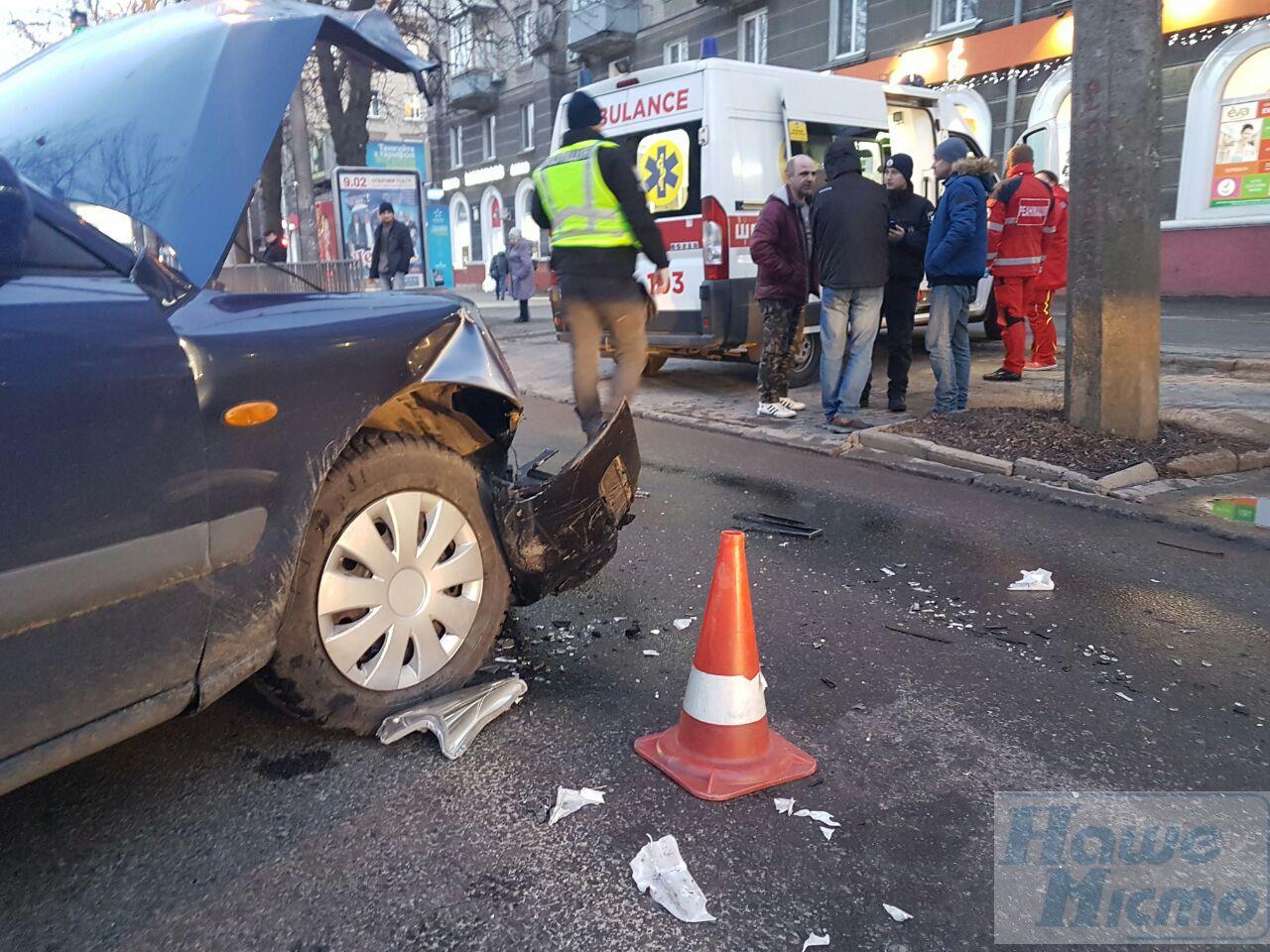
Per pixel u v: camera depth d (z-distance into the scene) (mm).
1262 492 5344
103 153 2412
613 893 2223
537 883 2260
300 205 15695
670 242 8398
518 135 30688
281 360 2416
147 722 2199
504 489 3133
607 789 2633
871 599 4035
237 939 2082
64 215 2207
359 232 16672
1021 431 6277
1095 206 5844
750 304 8188
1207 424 6547
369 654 2848
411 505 2814
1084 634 3680
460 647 3016
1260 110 14445
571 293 4781
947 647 3574
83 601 2025
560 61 27875
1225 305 14086
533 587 3246
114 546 2068
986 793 2631
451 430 3262
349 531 2676
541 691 3195
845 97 8820
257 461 2354
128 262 2252
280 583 2434
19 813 2527
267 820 2492
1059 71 16109
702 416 7723
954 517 5137
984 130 17359
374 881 2268
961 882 2273
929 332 6941
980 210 6562
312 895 2217
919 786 2660
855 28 19609
